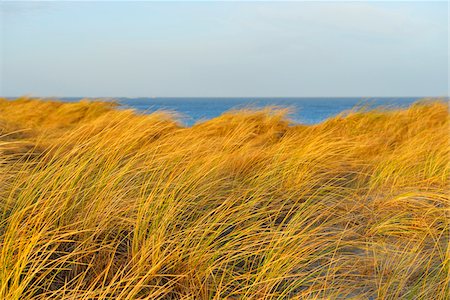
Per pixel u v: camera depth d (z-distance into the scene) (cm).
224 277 325
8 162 478
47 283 301
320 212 438
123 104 1262
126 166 420
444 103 1111
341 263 353
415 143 695
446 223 420
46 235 325
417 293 314
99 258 322
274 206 443
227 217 380
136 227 340
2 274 273
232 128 843
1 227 346
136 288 269
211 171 470
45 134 786
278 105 1027
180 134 638
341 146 639
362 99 1074
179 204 378
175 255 316
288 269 309
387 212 459
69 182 382
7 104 1418
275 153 580
